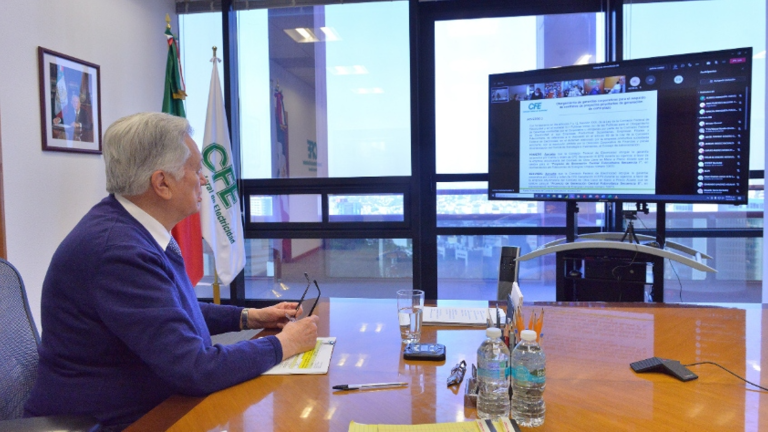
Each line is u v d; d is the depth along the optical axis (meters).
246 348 1.10
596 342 1.29
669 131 2.40
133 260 1.05
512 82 2.76
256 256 3.83
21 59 2.47
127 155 1.14
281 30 3.66
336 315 1.60
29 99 2.52
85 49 2.88
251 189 3.70
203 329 1.28
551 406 0.92
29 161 2.52
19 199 2.46
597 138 2.57
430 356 1.18
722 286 3.42
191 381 0.98
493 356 0.91
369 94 3.60
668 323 1.45
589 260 2.57
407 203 3.57
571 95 2.61
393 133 3.59
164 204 1.22
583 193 2.63
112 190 1.19
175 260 1.26
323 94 3.64
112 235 1.09
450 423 0.85
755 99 3.29
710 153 2.32
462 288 3.66
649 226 3.41
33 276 2.55
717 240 3.39
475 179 3.56
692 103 2.34
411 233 3.57
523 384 0.86
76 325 1.07
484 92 3.53
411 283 3.70
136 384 1.10
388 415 0.90
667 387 1.00
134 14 3.30
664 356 1.18
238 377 1.05
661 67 2.39
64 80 2.71
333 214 3.66
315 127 3.65
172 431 0.84
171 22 3.70
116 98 3.14
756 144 3.32
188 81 3.76
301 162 3.69
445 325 1.47
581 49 3.45
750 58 2.20
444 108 3.57
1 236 2.36
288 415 0.90
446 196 3.62
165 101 3.27
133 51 3.30
